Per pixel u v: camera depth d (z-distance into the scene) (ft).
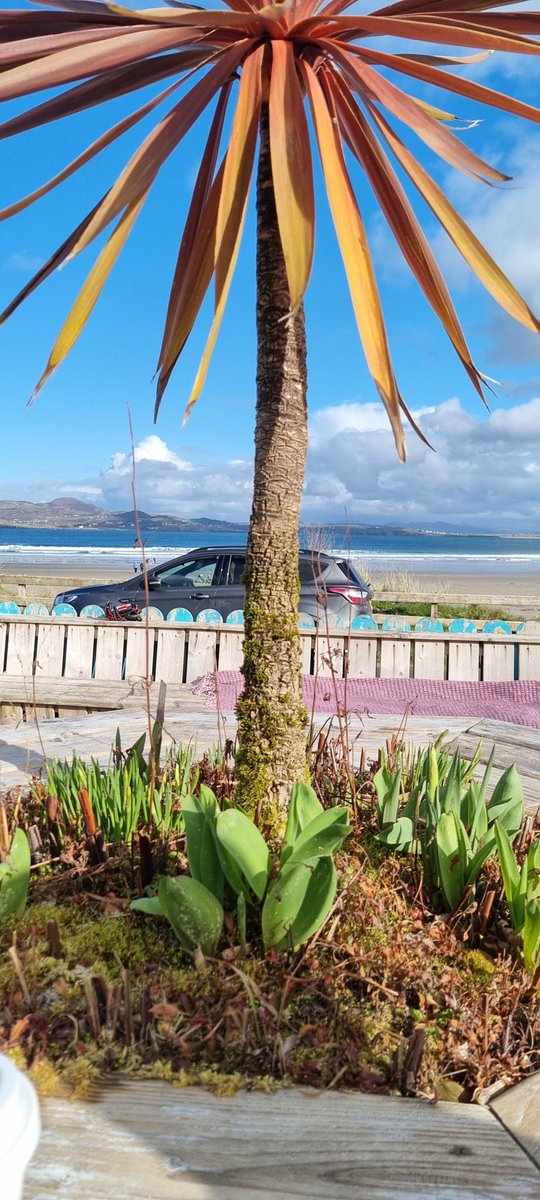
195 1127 4.03
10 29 6.79
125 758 9.30
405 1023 5.30
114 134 6.55
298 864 5.34
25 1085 2.01
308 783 7.30
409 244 7.33
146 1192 3.53
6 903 6.06
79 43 6.12
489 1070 4.88
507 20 7.25
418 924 6.38
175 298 7.76
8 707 16.56
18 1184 1.82
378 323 5.75
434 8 7.46
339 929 6.11
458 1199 3.60
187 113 6.27
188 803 6.14
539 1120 4.28
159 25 6.43
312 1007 5.24
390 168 7.22
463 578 148.46
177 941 5.88
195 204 7.63
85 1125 3.99
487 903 6.37
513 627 28.32
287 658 6.92
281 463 6.65
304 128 5.69
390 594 38.68
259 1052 4.73
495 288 6.63
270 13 5.99
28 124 6.76
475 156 6.61
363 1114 4.25
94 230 5.62
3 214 6.18
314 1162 3.81
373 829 8.21
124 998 4.74
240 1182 3.64
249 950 5.68
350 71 6.36
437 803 7.57
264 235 6.65
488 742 12.95
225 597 37.63
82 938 5.88
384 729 13.85
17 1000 5.03
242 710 7.06
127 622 19.81
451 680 18.40
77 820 7.52
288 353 6.62
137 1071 4.49
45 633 20.33
